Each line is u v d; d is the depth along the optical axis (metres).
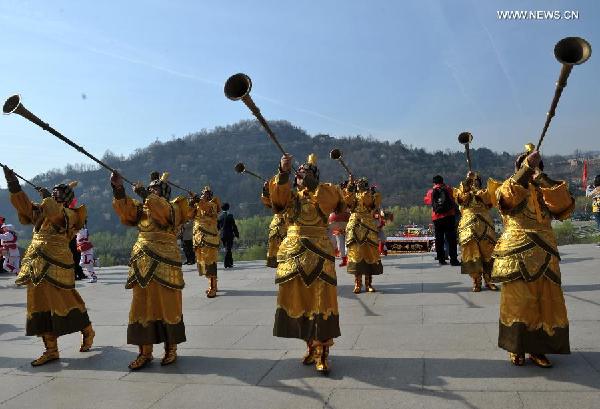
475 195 7.78
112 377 4.67
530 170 4.17
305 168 4.75
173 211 4.98
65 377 4.73
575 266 9.79
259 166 191.00
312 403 3.83
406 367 4.47
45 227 5.30
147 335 4.80
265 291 9.15
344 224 11.91
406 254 14.01
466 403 3.66
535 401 3.62
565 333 4.21
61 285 5.18
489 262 7.72
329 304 4.50
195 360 5.04
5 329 7.04
